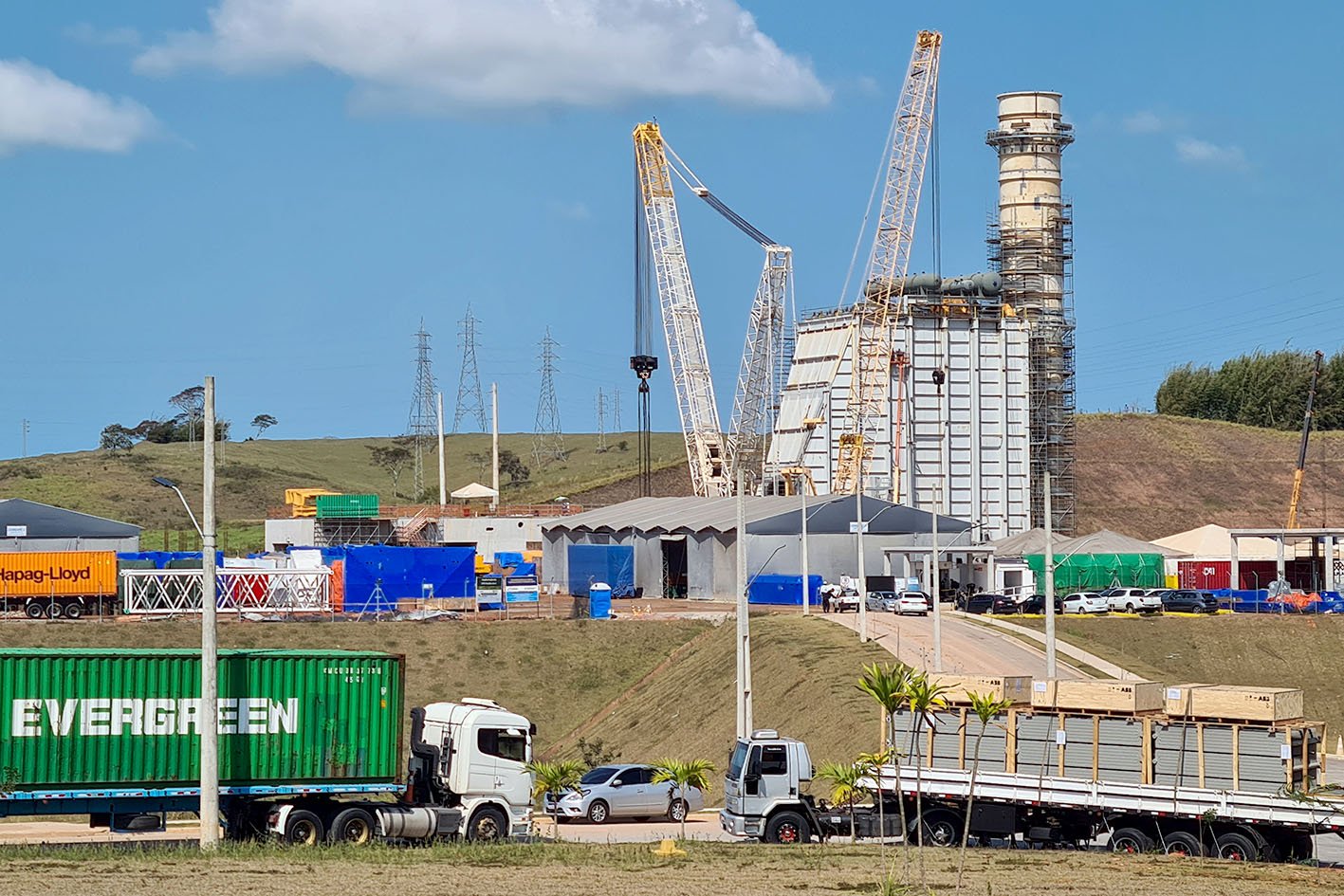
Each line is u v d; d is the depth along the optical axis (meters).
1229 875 83.25
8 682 91.62
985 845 99.75
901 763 103.50
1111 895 75.88
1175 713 95.44
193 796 96.44
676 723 192.88
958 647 195.88
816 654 192.62
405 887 76.25
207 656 93.94
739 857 90.62
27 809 92.62
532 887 77.00
